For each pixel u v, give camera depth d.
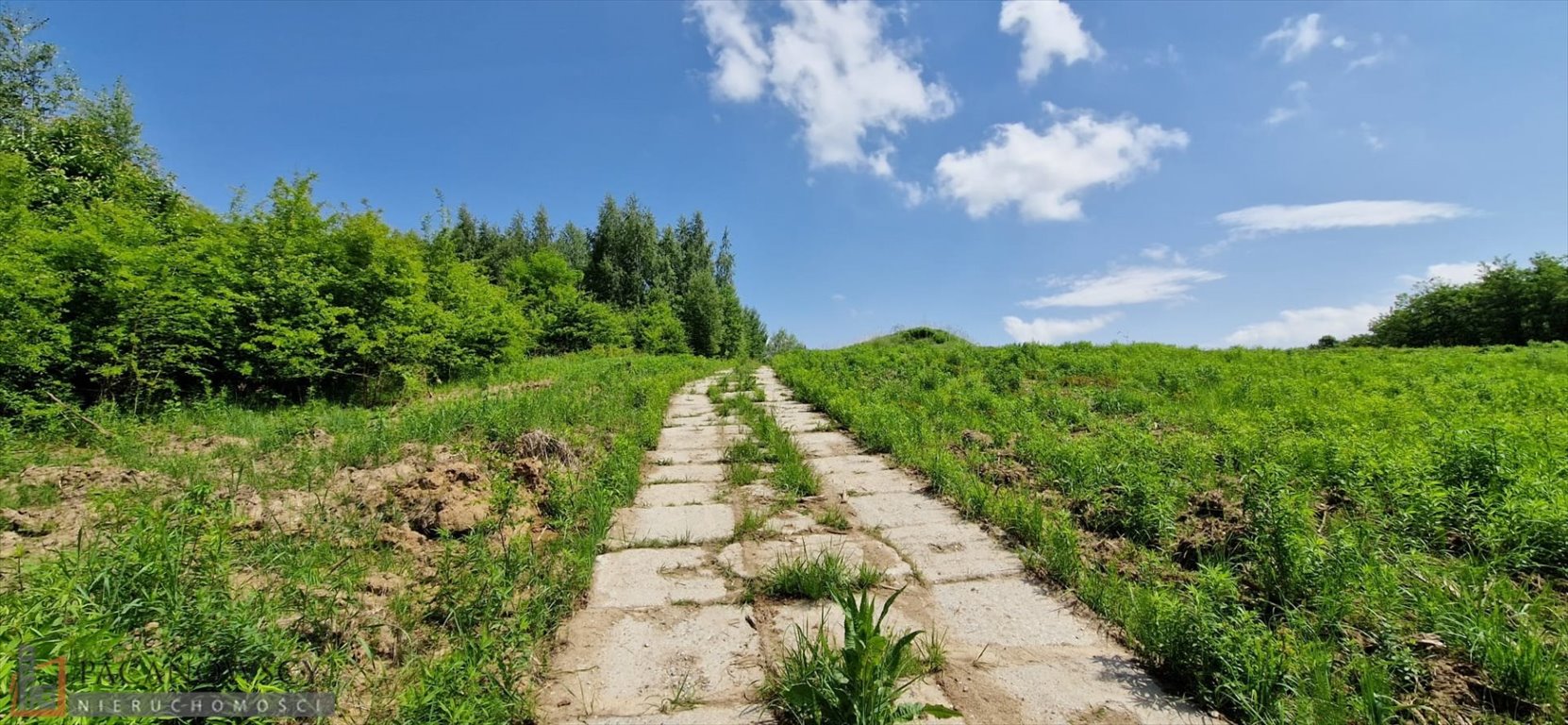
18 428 5.57
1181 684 2.30
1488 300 25.44
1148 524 3.52
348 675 2.21
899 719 2.01
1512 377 8.69
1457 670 2.21
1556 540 2.91
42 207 9.67
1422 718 1.99
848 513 4.31
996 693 2.27
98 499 2.82
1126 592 2.87
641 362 17.78
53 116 15.34
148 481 4.11
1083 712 2.15
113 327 6.75
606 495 4.32
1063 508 4.04
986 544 3.70
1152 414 6.87
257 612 2.21
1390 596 2.54
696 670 2.45
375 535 3.41
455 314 12.79
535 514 3.92
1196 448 4.78
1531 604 2.47
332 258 9.89
